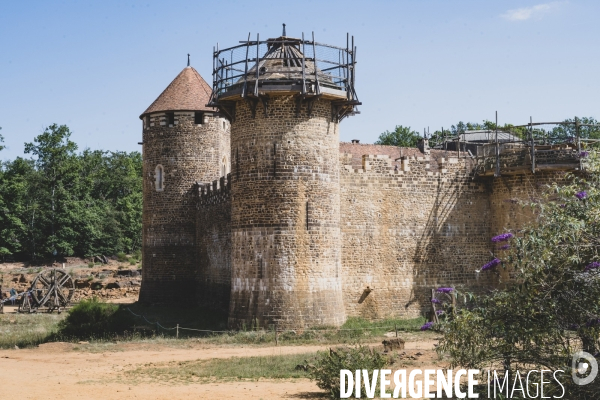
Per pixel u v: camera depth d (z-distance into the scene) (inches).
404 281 1499.8
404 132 3489.2
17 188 3314.5
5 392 852.0
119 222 3563.0
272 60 1349.7
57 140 3489.2
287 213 1284.4
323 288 1296.8
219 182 1715.1
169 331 1398.9
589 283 680.4
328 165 1328.7
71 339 1353.3
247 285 1296.8
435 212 1537.9
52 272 2038.6
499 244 1537.9
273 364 1003.3
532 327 689.0
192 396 813.9
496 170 1517.0
